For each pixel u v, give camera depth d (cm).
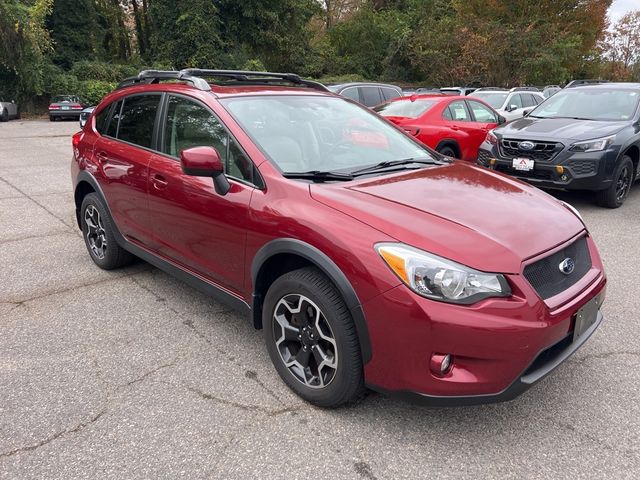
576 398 287
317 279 260
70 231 589
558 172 656
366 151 355
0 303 401
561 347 256
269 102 354
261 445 248
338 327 250
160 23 3133
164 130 374
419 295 226
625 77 4566
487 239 241
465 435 256
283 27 3297
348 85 1182
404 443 250
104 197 433
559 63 2981
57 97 2516
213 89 356
